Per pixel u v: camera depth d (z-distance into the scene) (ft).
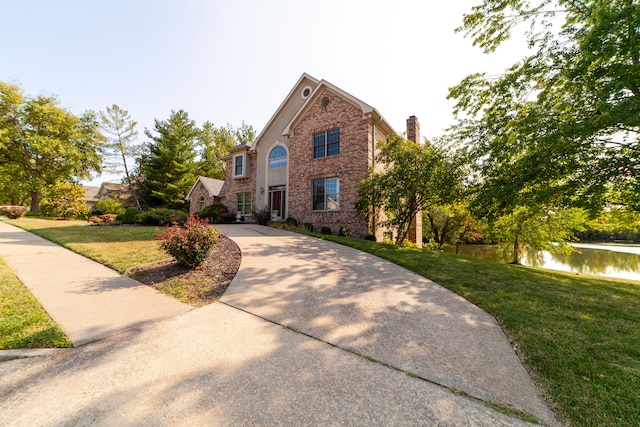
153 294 16.17
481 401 7.43
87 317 12.79
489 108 34.58
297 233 41.52
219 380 8.22
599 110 23.54
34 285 17.19
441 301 15.65
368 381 8.23
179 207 103.40
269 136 60.23
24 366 9.00
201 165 117.29
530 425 6.61
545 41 30.42
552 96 29.78
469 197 37.50
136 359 9.42
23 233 41.04
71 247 28.96
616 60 24.71
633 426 6.54
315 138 51.70
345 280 19.07
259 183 61.11
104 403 7.23
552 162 26.81
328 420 6.63
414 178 38.09
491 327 12.38
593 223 46.34
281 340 10.83
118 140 95.40
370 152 45.91
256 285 17.63
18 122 82.58
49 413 6.86
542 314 13.78
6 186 83.76
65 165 89.45
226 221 62.54
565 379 8.38
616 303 15.96
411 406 7.18
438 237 82.58
